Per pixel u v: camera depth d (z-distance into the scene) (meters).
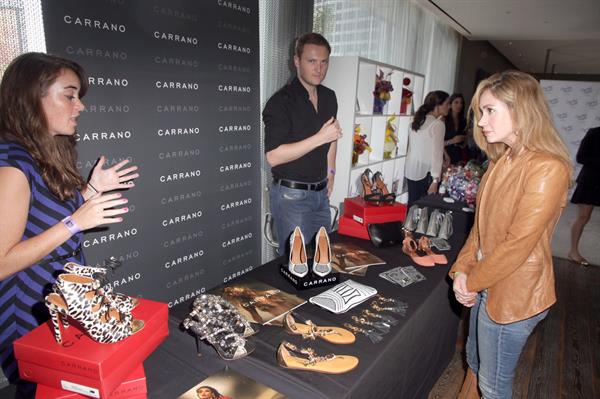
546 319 2.90
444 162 4.82
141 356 0.92
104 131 1.79
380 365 1.10
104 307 0.88
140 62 1.88
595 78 8.70
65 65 1.15
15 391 1.05
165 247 2.17
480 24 6.38
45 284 1.20
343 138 3.14
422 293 1.48
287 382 0.96
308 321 1.20
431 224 2.20
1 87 1.10
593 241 4.83
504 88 1.20
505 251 1.23
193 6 2.08
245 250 2.71
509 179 1.29
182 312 1.27
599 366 2.36
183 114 2.13
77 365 0.81
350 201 2.11
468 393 1.72
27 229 1.14
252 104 2.56
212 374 0.99
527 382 2.19
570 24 5.98
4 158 1.05
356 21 4.12
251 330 1.15
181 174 2.18
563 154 1.21
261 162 2.85
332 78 3.09
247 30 2.43
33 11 1.59
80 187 1.35
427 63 6.27
